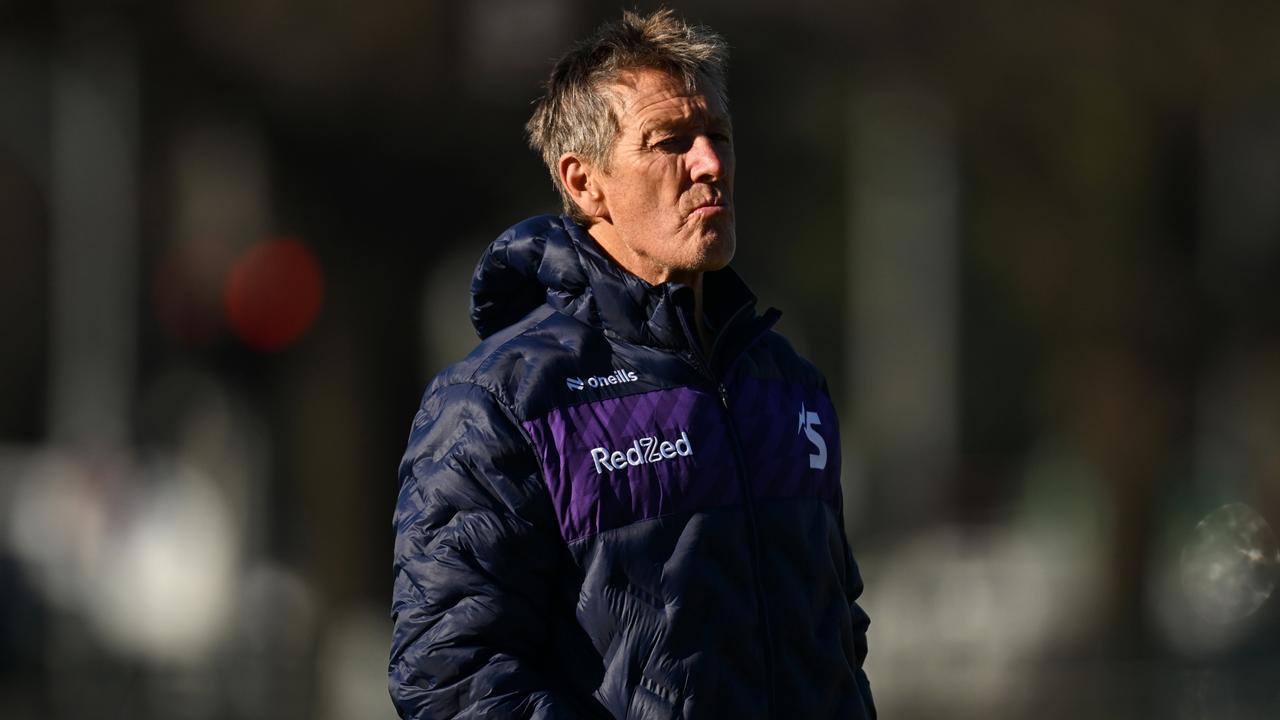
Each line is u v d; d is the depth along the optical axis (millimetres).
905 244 90062
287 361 57469
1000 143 58969
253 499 60750
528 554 11203
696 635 11164
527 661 11273
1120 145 57594
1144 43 55469
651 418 11477
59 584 57281
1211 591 54562
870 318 94188
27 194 90250
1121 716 46031
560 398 11414
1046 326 62000
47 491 61125
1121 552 60375
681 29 12359
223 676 51406
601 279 11797
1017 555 71562
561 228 12109
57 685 51781
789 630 11547
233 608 58438
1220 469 60812
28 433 93562
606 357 11672
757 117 61031
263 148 56188
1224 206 59750
